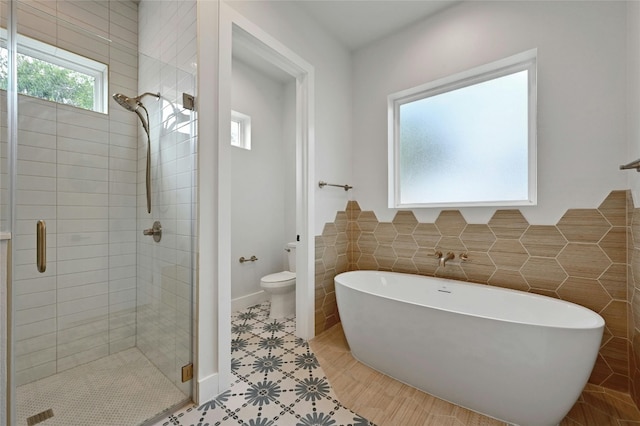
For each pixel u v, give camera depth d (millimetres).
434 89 2395
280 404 1464
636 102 1409
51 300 1632
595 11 1628
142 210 1933
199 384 1459
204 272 1490
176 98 1627
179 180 1601
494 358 1315
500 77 2096
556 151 1743
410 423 1337
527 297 1738
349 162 2744
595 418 1352
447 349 1446
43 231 1566
